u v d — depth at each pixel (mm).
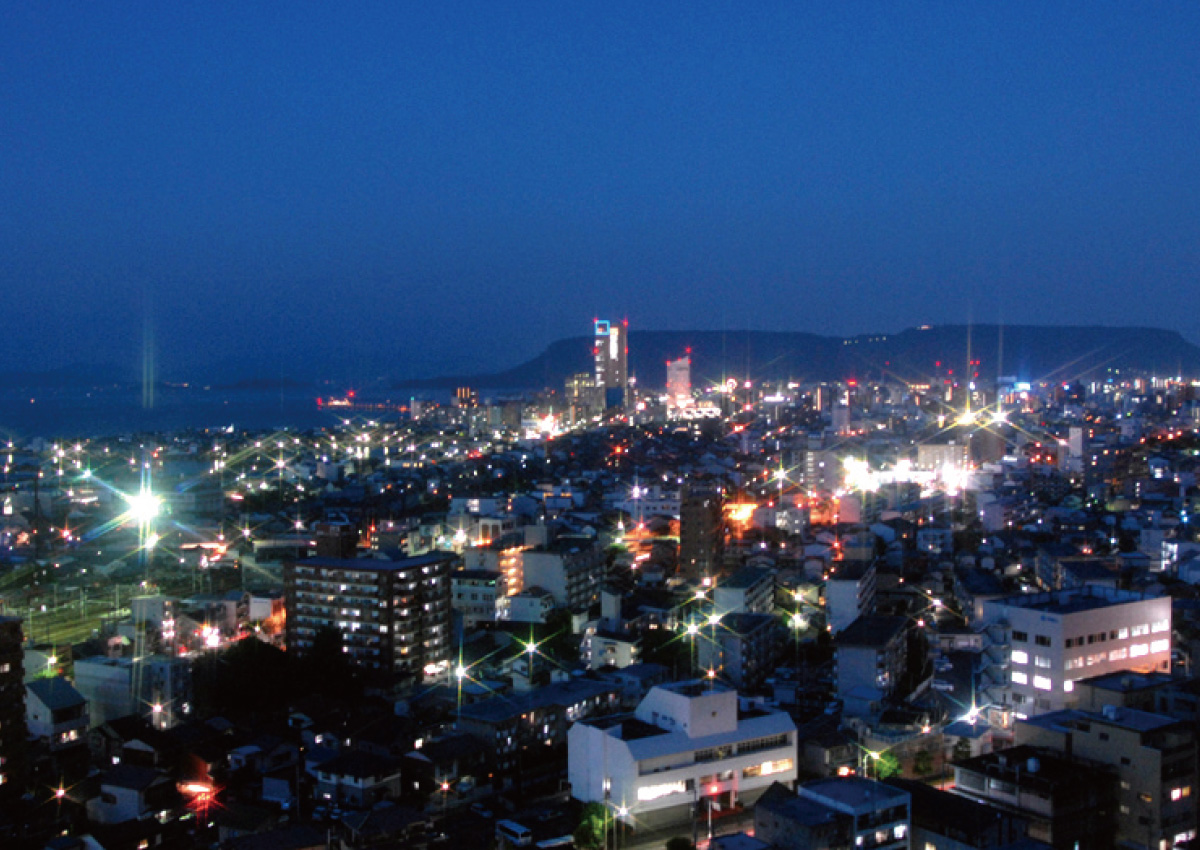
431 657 187625
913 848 102875
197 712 169875
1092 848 104750
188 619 196625
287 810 130500
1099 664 145000
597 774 125625
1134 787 105875
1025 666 146875
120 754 144500
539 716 149500
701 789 123500
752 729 127312
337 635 182375
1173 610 190750
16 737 130750
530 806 133750
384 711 158375
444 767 135250
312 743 149875
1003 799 106312
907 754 134125
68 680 169875
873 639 162625
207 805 131250
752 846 99500
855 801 101625
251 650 173375
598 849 114812
